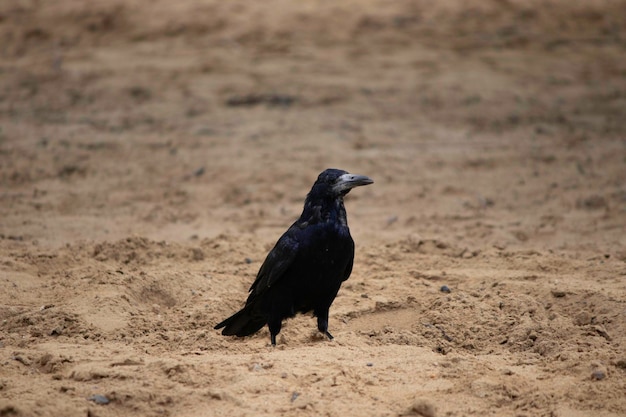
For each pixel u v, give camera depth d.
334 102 24.28
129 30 30.42
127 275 11.08
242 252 12.95
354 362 8.48
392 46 29.42
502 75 27.31
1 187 17.17
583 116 23.69
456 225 15.14
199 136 21.22
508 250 13.10
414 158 19.78
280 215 15.94
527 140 21.38
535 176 18.41
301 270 9.21
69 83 25.81
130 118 22.72
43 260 11.98
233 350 9.34
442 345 9.60
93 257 12.32
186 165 18.98
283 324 10.32
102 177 18.08
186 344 9.41
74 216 15.45
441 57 28.69
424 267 12.39
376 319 10.48
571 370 8.21
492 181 18.09
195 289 11.01
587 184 17.64
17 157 19.14
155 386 7.73
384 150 20.38
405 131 21.98
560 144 21.00
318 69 27.12
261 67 27.25
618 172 18.48
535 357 8.91
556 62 28.94
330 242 9.15
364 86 25.69
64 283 10.97
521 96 25.36
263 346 9.57
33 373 8.20
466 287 11.28
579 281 11.11
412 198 16.98
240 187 17.58
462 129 22.30
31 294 10.71
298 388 7.79
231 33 30.00
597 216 15.52
